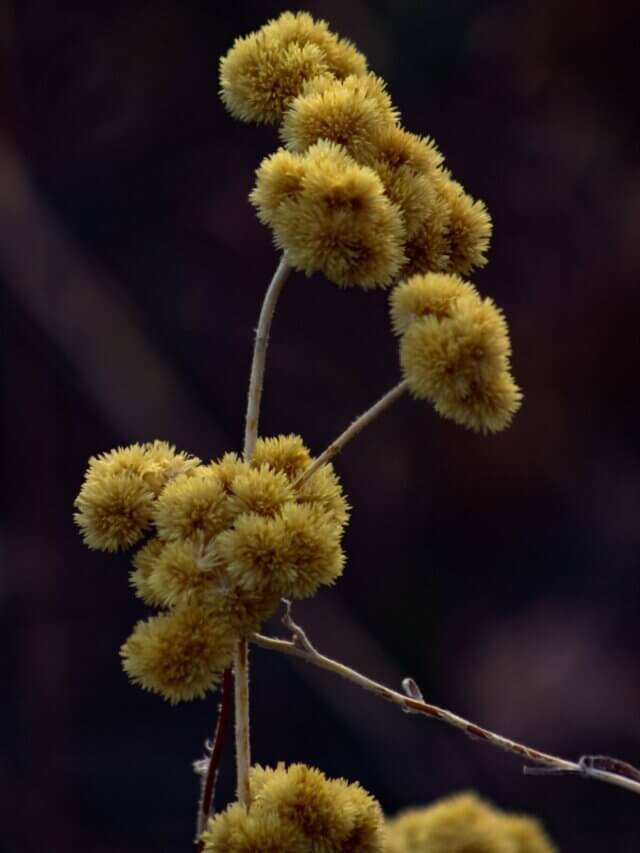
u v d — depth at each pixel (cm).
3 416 183
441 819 52
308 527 44
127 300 192
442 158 47
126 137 196
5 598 178
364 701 180
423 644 191
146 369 189
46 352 186
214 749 46
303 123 46
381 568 194
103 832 171
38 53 194
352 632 187
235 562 44
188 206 196
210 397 193
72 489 185
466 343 44
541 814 171
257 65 46
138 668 44
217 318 195
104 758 173
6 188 187
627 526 192
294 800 45
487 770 175
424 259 46
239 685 45
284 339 197
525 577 195
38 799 170
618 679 180
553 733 177
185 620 44
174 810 171
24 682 175
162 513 45
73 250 190
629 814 167
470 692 187
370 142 46
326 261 44
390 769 176
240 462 45
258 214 45
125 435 186
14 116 191
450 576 196
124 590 182
